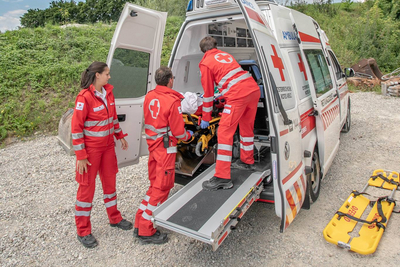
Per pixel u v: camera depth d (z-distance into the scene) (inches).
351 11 911.7
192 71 179.3
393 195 153.4
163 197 130.0
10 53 376.2
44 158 246.7
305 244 126.9
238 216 109.3
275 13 134.3
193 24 149.4
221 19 139.4
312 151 143.9
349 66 570.3
